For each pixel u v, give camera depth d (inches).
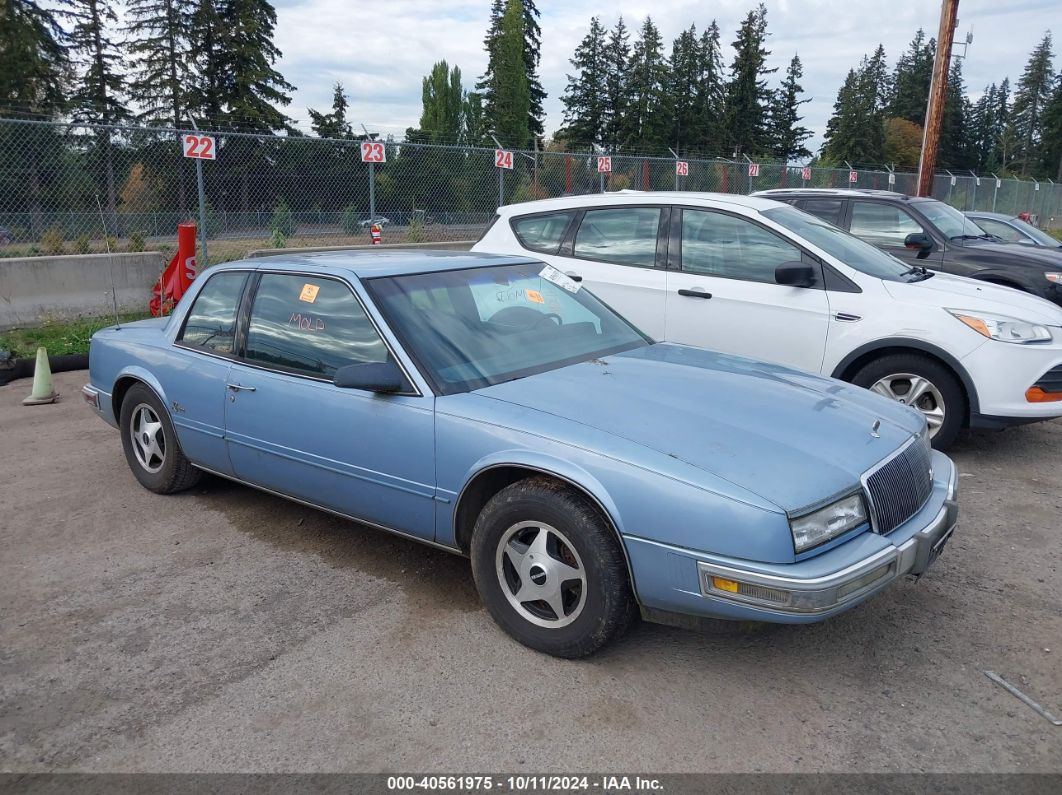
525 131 2448.3
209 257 504.7
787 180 861.2
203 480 217.3
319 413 158.7
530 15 2593.5
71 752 112.6
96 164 482.3
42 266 415.8
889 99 3572.8
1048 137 3476.9
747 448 123.9
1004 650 135.8
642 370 157.0
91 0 1793.8
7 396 320.5
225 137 513.3
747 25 2706.7
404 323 154.3
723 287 246.4
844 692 124.3
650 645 137.3
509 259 187.3
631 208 269.0
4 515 197.8
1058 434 261.3
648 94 2437.3
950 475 146.0
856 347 228.5
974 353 217.2
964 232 373.7
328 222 570.3
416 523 148.6
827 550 115.6
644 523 118.1
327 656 135.1
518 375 152.6
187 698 124.3
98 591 159.0
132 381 208.5
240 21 1813.5
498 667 131.1
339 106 2449.6
